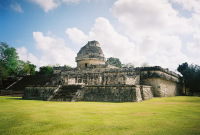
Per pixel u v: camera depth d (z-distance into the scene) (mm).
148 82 26000
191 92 34094
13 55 45500
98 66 35188
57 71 43688
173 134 5059
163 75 25922
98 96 19266
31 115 8602
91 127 6004
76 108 11398
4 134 5363
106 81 30625
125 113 8953
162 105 13016
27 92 23906
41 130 5762
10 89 37250
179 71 38219
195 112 9156
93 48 40188
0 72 38656
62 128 5953
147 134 5086
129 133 5211
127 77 28359
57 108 11477
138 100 17266
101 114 8680
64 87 21906
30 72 62250
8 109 11086
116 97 18109
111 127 5957
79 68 37156
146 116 7953
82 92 20281
